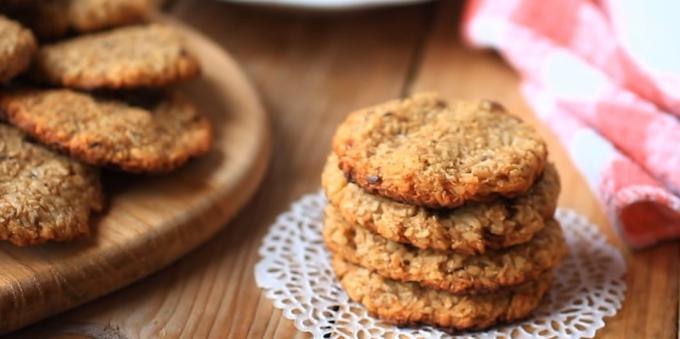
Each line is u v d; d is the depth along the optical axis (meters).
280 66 0.63
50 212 0.48
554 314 0.48
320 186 0.55
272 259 0.50
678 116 0.53
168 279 0.50
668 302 0.49
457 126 0.48
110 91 0.53
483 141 0.47
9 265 0.47
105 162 0.50
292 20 0.66
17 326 0.47
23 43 0.52
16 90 0.52
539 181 0.48
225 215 0.52
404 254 0.47
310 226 0.52
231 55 0.64
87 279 0.48
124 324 0.48
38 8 0.56
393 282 0.47
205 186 0.52
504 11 0.61
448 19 0.67
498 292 0.47
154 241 0.49
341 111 0.60
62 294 0.47
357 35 0.66
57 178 0.49
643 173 0.52
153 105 0.54
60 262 0.48
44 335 0.47
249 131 0.55
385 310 0.47
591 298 0.49
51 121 0.50
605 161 0.53
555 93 0.57
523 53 0.60
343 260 0.49
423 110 0.49
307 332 0.47
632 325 0.48
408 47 0.65
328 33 0.66
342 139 0.48
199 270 0.50
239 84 0.58
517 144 0.47
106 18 0.56
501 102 0.60
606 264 0.51
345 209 0.47
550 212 0.47
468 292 0.47
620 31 0.55
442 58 0.64
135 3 0.58
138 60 0.54
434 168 0.46
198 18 0.66
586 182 0.55
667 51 0.53
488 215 0.46
